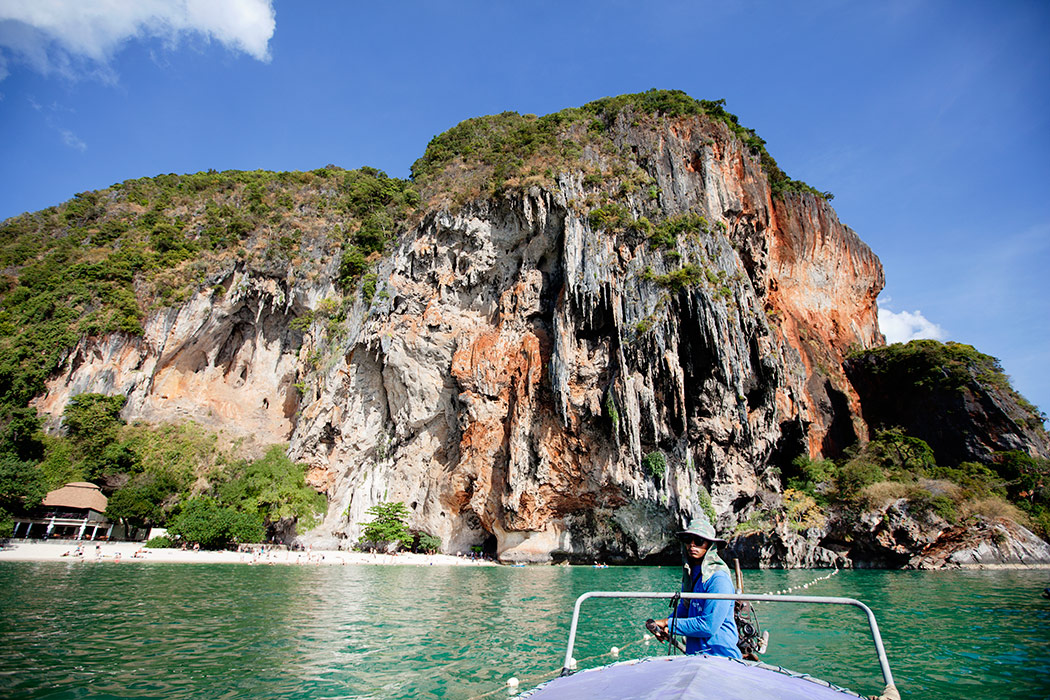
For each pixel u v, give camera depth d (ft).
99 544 149.59
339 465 211.20
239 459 208.74
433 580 112.68
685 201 222.69
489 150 249.34
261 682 35.01
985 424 203.82
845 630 53.01
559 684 17.81
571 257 197.67
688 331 189.78
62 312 210.79
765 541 160.66
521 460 189.98
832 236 290.97
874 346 292.20
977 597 80.28
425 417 215.10
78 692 31.55
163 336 214.90
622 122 244.01
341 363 215.51
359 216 258.78
